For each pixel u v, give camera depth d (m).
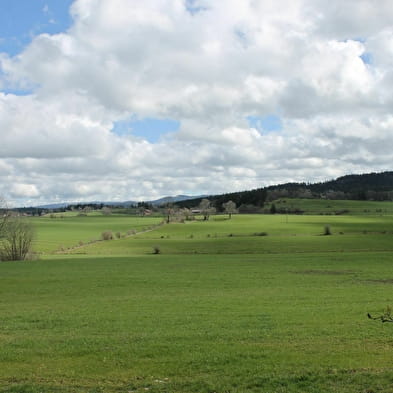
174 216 190.75
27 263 68.25
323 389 12.71
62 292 39.81
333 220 159.50
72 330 22.05
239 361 15.63
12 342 19.27
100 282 45.84
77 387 13.31
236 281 44.81
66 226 172.12
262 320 23.55
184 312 26.84
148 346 18.00
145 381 13.73
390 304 28.56
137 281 46.16
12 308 30.66
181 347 17.77
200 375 14.28
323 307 27.80
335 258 67.38
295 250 87.38
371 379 13.30
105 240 119.94
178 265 62.25
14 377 14.23
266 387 13.05
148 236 127.62
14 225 81.38
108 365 15.48
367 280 44.09
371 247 88.44
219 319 24.09
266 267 57.69
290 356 16.09
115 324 23.33
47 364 15.70
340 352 16.55
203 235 125.50
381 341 18.38
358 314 24.80
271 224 151.88
